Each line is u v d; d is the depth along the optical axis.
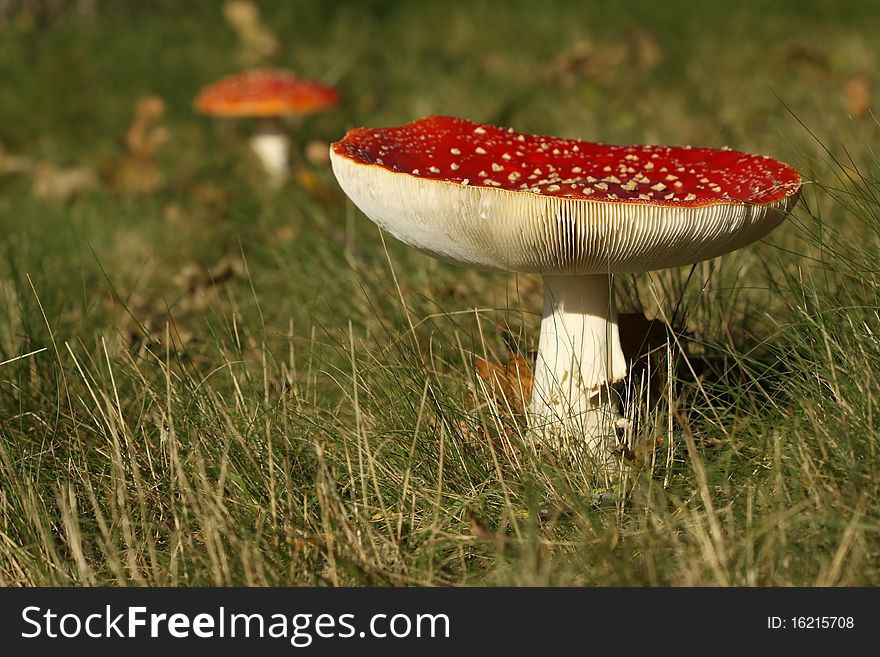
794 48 1.61
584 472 0.92
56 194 1.34
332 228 1.19
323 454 0.93
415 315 1.04
